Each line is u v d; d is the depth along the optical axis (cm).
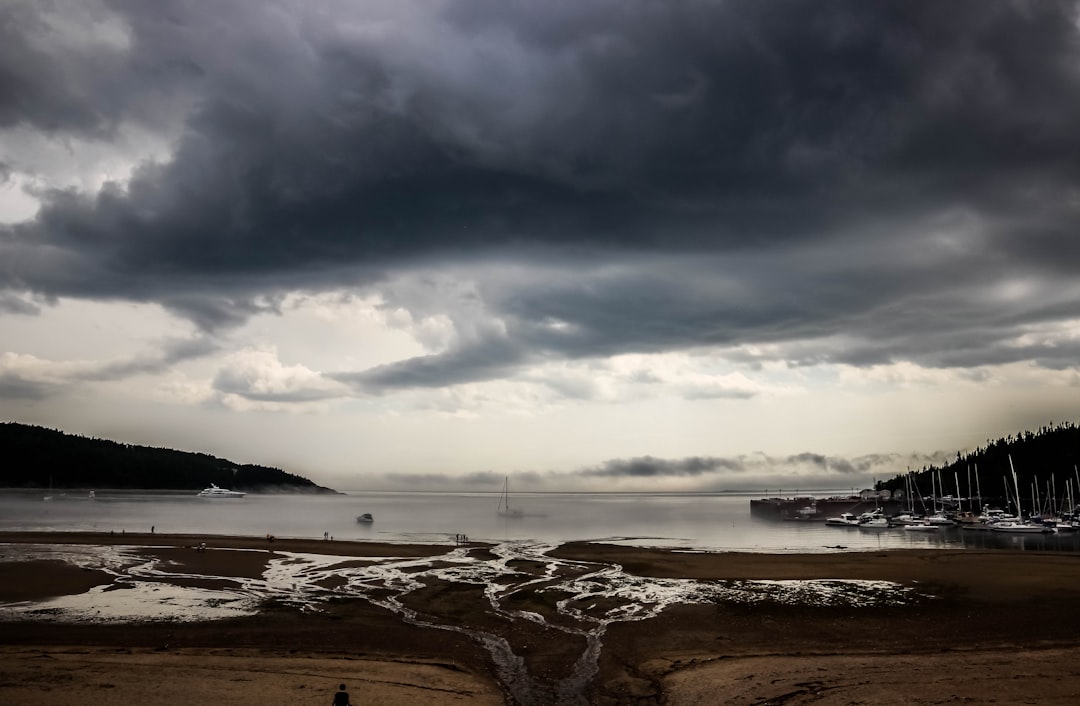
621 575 5931
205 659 3200
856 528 14625
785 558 7075
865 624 4078
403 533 11719
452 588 5300
